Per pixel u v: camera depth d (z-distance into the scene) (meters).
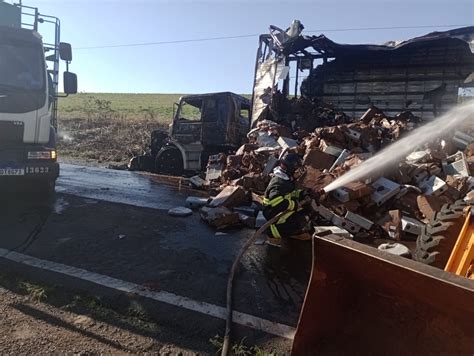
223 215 6.64
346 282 2.72
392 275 2.33
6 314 3.64
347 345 2.70
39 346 3.18
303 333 2.68
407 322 2.54
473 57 12.52
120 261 4.97
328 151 8.52
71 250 5.29
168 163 12.73
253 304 3.96
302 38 12.70
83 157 18.05
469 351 2.27
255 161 9.52
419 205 6.34
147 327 3.53
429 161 7.77
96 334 3.39
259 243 5.87
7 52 7.27
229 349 3.21
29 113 7.30
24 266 4.67
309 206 6.26
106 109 34.06
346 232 5.83
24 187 8.20
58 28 8.54
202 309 3.81
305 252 5.53
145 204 8.16
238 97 12.55
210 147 12.11
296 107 13.31
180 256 5.23
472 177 6.79
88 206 7.76
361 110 14.05
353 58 14.26
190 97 12.36
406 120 11.36
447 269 2.88
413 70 13.36
